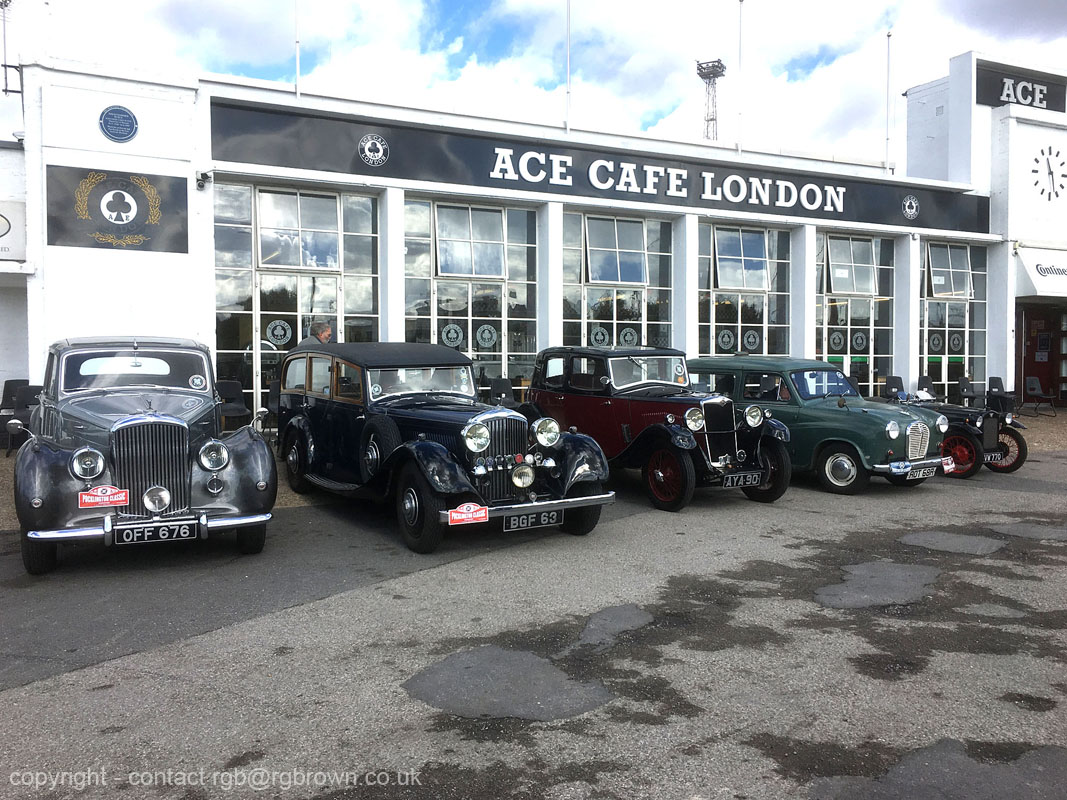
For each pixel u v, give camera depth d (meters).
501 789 2.94
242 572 5.98
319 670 4.09
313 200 13.25
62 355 6.74
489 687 3.87
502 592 5.47
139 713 3.58
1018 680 3.96
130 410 6.21
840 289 18.31
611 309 15.97
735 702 3.70
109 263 11.27
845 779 3.01
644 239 16.11
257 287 12.81
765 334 17.59
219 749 3.25
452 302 14.49
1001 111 19.77
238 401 7.28
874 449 9.21
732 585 5.66
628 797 2.89
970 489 9.95
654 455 8.70
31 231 10.89
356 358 7.88
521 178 14.48
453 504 6.70
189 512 6.01
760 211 16.84
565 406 10.11
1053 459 12.66
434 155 13.72
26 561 5.74
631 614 4.99
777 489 8.85
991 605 5.19
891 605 5.20
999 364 19.97
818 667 4.12
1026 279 19.78
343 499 9.01
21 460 5.76
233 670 4.09
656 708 3.63
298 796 2.90
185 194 11.70
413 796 2.90
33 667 4.13
